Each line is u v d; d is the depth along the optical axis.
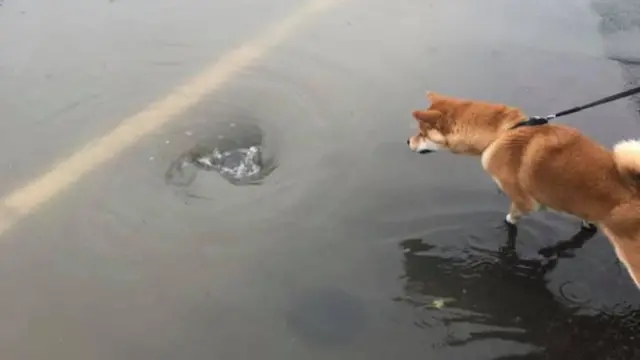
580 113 4.85
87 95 5.24
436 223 4.20
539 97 5.05
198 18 6.15
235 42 5.84
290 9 6.30
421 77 5.37
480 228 4.16
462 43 5.71
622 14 5.90
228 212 4.30
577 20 5.89
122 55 5.66
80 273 3.95
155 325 3.66
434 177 4.53
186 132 4.91
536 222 4.16
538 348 3.50
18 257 4.04
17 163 4.65
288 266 3.96
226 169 4.63
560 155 3.57
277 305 3.75
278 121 5.01
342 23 6.08
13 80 5.36
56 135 4.89
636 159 3.22
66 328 3.65
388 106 5.11
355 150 4.75
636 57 5.39
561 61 5.41
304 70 5.51
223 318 3.69
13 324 3.68
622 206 3.38
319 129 4.93
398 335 3.59
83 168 4.63
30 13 6.15
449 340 3.55
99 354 3.52
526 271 3.89
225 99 5.22
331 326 3.63
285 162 4.67
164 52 5.71
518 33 5.78
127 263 3.99
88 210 4.33
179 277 3.91
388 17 6.13
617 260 3.91
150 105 5.17
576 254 3.97
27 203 4.38
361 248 4.07
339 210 4.30
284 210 4.30
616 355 3.46
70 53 5.66
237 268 3.96
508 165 3.82
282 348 3.53
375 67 5.51
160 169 4.63
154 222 4.24
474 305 3.73
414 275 3.90
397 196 4.39
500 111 3.93
